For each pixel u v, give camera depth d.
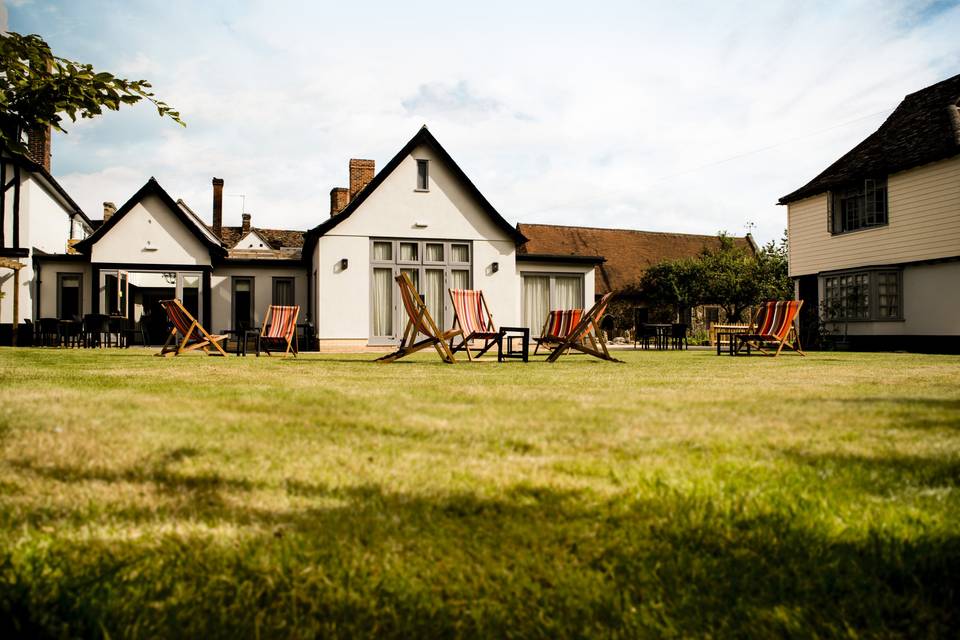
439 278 18.12
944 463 2.41
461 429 3.11
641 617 1.26
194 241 19.50
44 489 2.03
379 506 1.87
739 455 2.53
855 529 1.71
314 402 4.15
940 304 16.81
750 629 1.24
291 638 1.19
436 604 1.30
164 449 2.59
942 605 1.33
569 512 1.83
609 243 34.69
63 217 24.06
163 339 26.16
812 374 7.24
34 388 4.77
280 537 1.62
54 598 1.30
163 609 1.28
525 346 10.47
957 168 16.27
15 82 3.20
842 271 19.33
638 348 20.38
